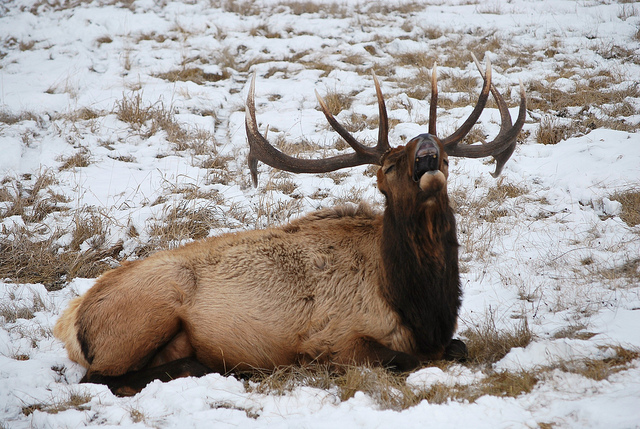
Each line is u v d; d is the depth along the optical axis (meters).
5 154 35.91
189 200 30.23
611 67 48.09
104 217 29.09
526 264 24.25
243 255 18.27
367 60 53.53
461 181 32.66
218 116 44.03
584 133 37.31
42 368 17.47
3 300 22.69
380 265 17.38
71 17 63.19
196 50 55.44
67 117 41.78
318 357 17.14
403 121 40.72
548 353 15.72
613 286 21.22
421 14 65.19
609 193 29.38
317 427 12.98
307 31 60.56
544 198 30.34
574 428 12.60
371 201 30.45
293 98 46.25
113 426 13.83
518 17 62.34
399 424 12.95
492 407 13.62
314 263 18.09
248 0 71.94
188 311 17.42
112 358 17.03
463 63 51.12
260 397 15.10
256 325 17.38
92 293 17.91
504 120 19.95
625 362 15.26
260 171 35.06
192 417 13.96
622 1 65.44
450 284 17.17
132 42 57.44
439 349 17.27
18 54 54.84
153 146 38.62
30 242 26.97
